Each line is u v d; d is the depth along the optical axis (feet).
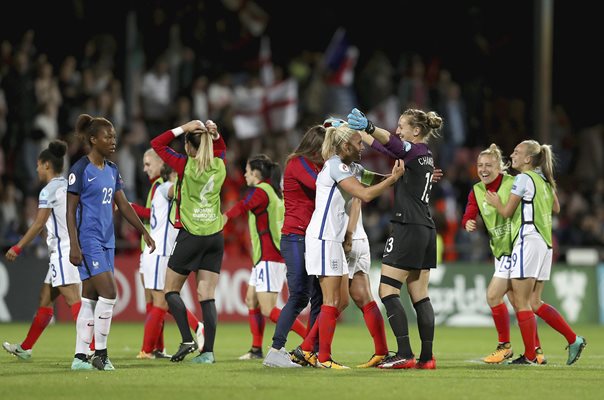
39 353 137.18
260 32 306.35
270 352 113.60
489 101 310.45
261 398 85.66
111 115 250.78
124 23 279.28
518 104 308.40
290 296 114.11
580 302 239.91
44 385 93.56
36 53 273.13
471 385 97.04
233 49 302.04
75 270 121.08
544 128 234.58
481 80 308.81
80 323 110.22
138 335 182.09
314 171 113.50
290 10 320.70
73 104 248.52
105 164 110.63
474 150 295.69
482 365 121.90
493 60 326.65
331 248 110.22
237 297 225.76
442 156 282.15
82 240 108.06
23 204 230.68
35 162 235.61
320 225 110.11
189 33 290.97
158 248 127.65
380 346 116.37
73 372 106.01
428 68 322.55
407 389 92.68
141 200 242.78
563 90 334.44
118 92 255.09
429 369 112.78
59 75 265.54
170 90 271.69
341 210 110.52
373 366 116.06
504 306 127.24
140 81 280.51
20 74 242.58
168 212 127.75
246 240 234.17
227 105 273.95
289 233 113.91
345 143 109.60
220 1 298.56
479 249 244.22
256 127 273.75
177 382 96.73
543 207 122.31
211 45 296.51
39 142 235.81
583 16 333.01
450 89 288.30
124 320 220.84
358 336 188.34
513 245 123.34
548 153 124.77
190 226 116.98
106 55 275.18
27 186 233.96
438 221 248.32
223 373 105.60
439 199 260.42
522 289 122.21
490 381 100.99
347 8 326.85
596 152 305.12
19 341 163.63
